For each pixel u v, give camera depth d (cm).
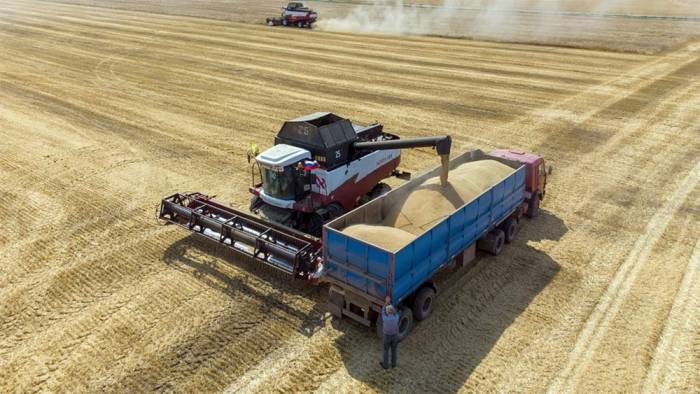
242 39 4897
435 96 2959
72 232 1461
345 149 1389
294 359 997
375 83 3272
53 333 1062
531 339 1052
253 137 2283
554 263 1321
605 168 1933
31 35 5150
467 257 1233
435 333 1073
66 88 3127
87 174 1862
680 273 1272
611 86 3153
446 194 1259
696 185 1778
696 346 1027
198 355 1005
